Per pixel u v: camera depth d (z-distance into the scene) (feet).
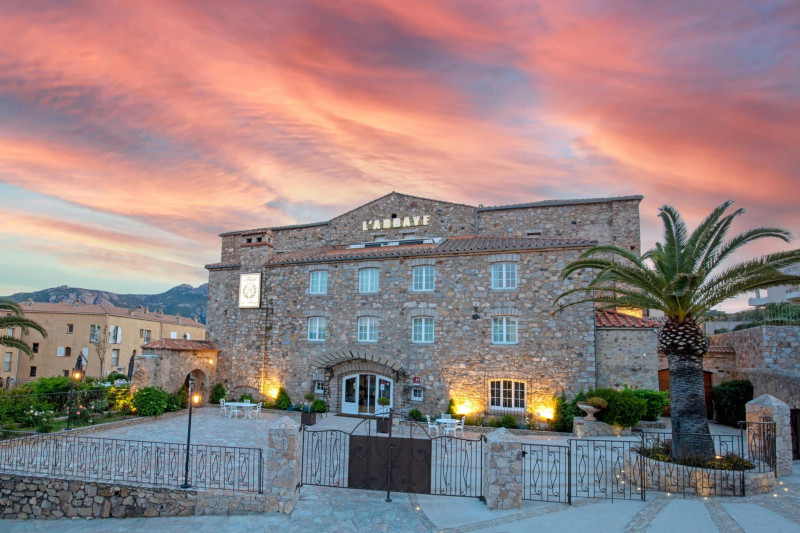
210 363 95.20
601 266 52.29
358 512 39.37
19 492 46.60
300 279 92.02
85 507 44.88
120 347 168.14
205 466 49.14
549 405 72.38
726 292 45.62
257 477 46.80
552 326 74.13
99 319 161.89
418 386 79.56
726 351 78.89
